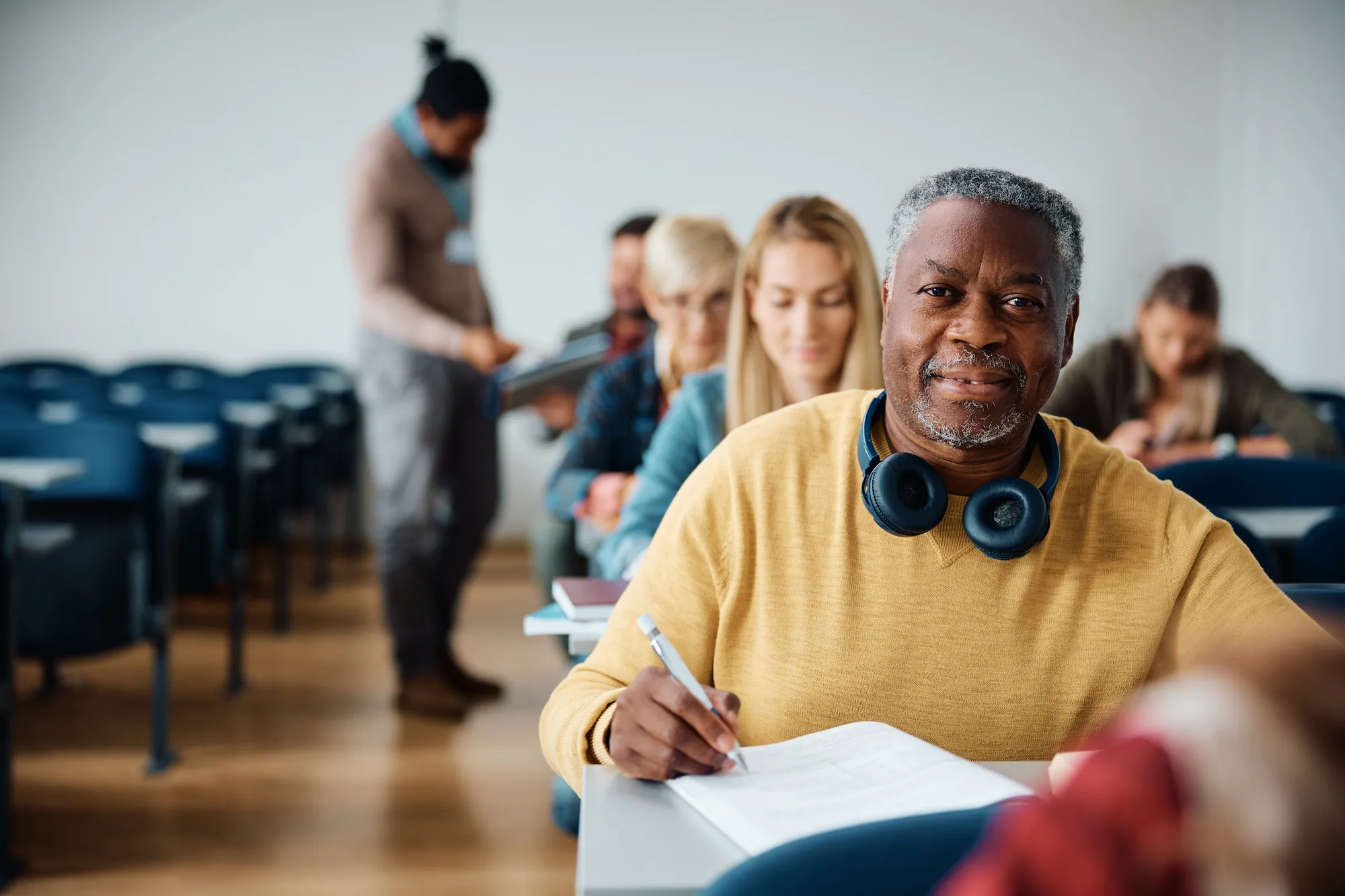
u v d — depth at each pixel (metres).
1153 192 6.17
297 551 5.93
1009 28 6.10
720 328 2.29
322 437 5.03
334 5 5.98
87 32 5.95
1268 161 5.95
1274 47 5.88
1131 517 0.96
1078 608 0.94
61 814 2.53
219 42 5.98
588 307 6.11
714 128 6.08
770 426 1.03
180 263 6.05
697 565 1.00
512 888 2.21
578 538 2.32
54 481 2.26
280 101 6.01
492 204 6.05
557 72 6.02
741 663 0.99
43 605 2.50
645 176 6.08
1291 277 5.75
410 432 3.37
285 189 6.04
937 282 0.92
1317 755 0.30
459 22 5.98
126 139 5.99
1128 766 0.33
